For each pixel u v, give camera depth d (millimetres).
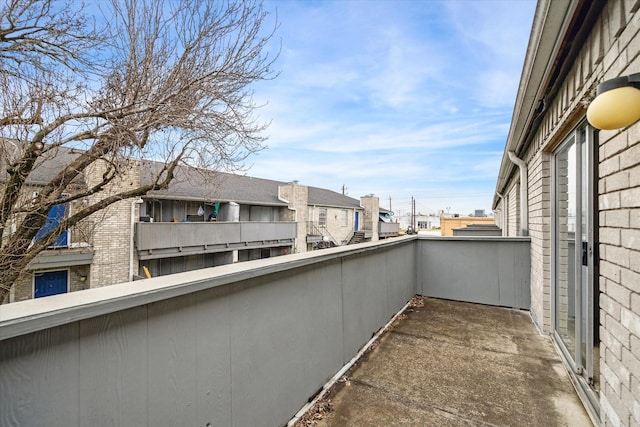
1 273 4371
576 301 2545
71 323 956
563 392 2398
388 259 3938
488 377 2617
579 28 1928
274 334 1863
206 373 1416
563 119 2527
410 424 2021
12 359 835
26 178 4164
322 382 2379
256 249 16125
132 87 4328
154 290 1142
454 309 4574
